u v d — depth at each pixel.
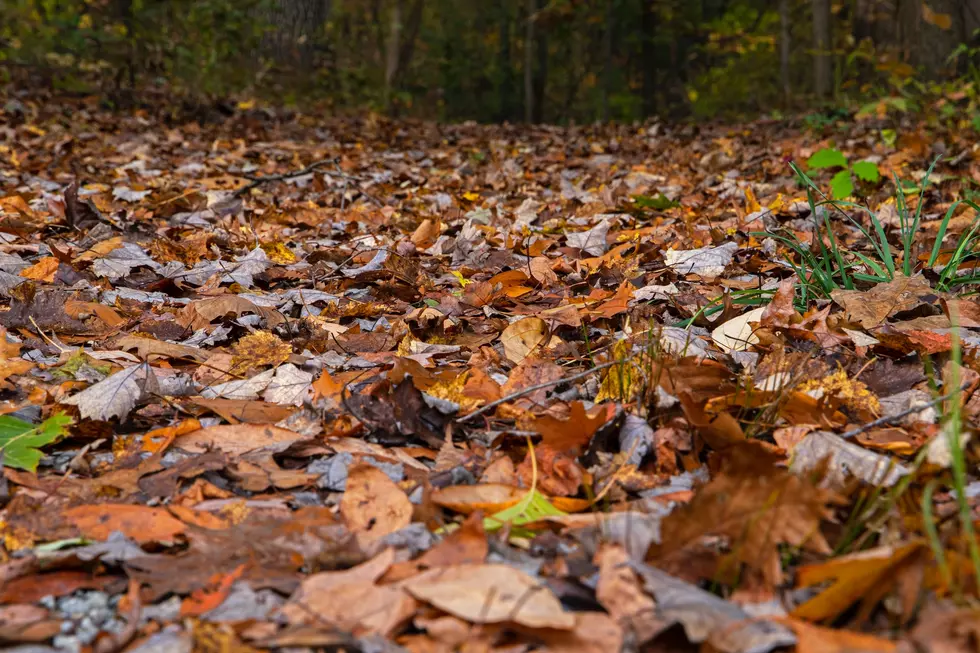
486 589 1.48
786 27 21.44
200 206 6.00
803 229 4.94
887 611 1.47
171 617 1.52
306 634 1.42
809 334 2.83
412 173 8.49
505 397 2.34
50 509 1.90
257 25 16.25
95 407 2.33
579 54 31.02
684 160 9.14
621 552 1.54
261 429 2.28
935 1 14.76
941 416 2.24
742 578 1.55
